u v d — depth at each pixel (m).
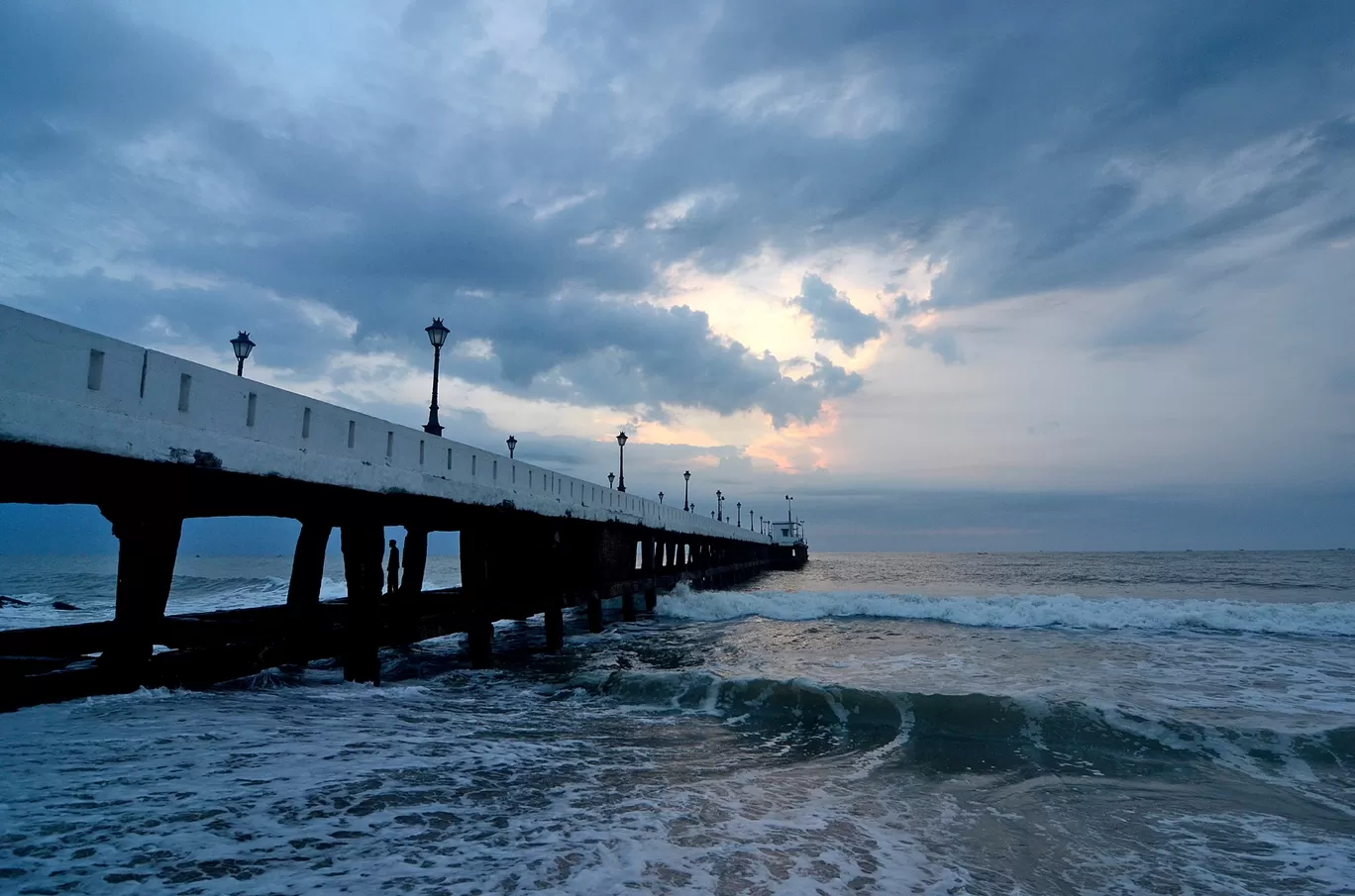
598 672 14.81
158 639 9.01
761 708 12.30
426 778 7.50
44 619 28.75
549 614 19.80
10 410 6.25
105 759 7.07
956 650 19.61
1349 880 6.19
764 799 7.79
